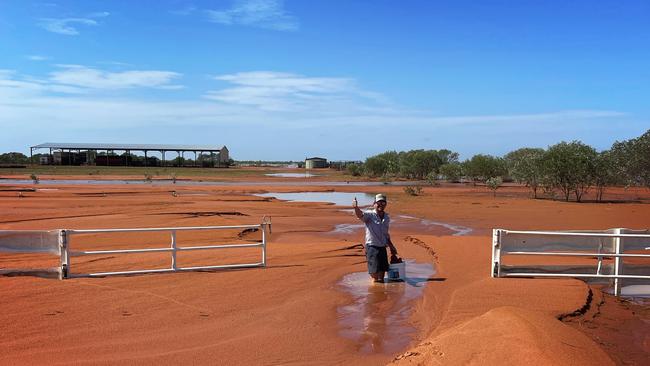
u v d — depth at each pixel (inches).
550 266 382.9
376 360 231.9
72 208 964.6
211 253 513.3
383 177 2965.1
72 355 230.4
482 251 518.0
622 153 1446.9
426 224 866.1
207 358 231.1
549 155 1454.2
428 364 197.2
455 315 283.4
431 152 3154.5
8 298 318.0
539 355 183.2
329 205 1206.9
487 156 2460.6
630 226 823.7
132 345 245.4
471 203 1312.7
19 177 2405.3
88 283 362.3
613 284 374.3
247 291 354.3
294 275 407.8
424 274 422.0
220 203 1145.4
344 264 462.9
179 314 297.7
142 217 820.6
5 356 227.0
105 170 3462.1
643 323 288.7
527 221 910.4
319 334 267.7
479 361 187.2
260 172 4052.7
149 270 407.5
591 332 266.4
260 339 258.5
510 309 236.2
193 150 4680.1
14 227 687.7
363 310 313.4
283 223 831.1
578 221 900.6
